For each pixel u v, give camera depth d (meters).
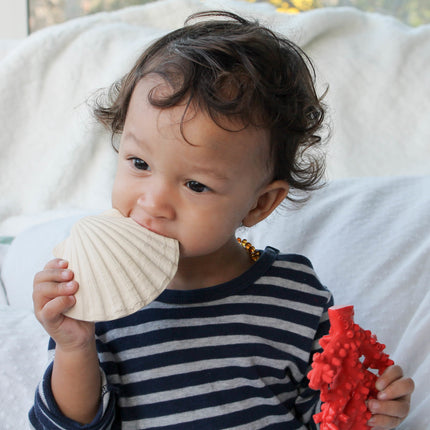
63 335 0.62
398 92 1.38
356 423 0.65
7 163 1.38
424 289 0.96
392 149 1.35
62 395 0.65
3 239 1.25
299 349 0.74
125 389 0.71
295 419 0.73
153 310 0.72
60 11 1.71
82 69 1.42
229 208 0.62
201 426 0.69
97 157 1.38
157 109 0.59
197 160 0.59
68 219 1.19
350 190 1.12
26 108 1.40
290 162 0.72
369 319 0.94
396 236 1.02
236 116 0.60
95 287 0.59
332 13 1.41
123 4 1.71
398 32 1.42
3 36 1.71
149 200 0.60
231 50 0.65
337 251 1.02
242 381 0.71
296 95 0.69
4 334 0.88
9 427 0.77
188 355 0.71
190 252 0.63
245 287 0.74
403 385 0.67
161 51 0.68
